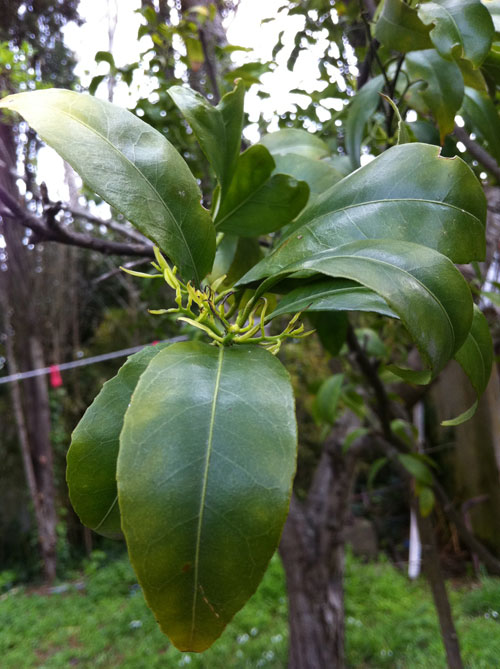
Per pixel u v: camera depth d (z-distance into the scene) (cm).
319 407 76
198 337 69
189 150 78
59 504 358
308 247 26
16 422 372
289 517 143
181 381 20
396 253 23
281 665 185
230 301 37
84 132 24
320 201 28
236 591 17
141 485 17
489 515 293
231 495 17
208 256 26
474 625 203
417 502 85
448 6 34
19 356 365
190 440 18
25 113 23
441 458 327
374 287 21
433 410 321
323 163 40
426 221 25
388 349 77
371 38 45
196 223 25
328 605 142
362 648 195
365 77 51
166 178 25
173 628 17
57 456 367
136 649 205
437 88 38
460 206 26
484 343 27
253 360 21
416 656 184
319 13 71
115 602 261
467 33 33
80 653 205
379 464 89
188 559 17
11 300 359
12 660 202
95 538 365
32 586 322
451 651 81
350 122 45
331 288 26
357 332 75
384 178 27
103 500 25
